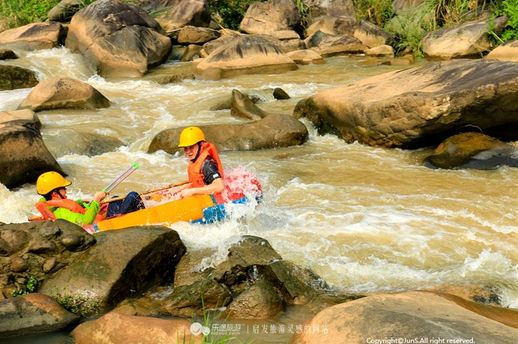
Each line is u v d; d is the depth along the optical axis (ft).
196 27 123.54
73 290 35.40
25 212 50.93
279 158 62.80
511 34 106.22
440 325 26.50
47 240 36.73
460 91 59.11
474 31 108.99
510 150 58.90
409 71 69.82
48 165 58.54
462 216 48.01
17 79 97.76
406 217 47.80
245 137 65.72
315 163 61.16
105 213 46.39
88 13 111.96
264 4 133.80
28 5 130.21
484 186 53.98
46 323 33.09
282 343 31.55
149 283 37.93
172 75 100.07
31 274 36.32
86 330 32.12
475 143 59.88
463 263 40.60
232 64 103.76
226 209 46.06
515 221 47.19
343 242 43.39
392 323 26.68
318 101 71.82
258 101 83.87
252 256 38.01
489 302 35.86
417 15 122.01
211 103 81.46
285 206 50.55
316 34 124.67
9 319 32.71
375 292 36.83
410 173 57.77
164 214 45.03
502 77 58.59
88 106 80.48
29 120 64.03
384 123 63.52
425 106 60.23
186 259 39.93
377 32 122.72
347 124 67.67
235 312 34.40
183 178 58.44
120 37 108.06
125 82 100.01
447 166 58.29
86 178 59.00
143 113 79.92
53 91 80.02
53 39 112.57
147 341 30.73
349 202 51.13
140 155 65.21
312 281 37.88
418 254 41.81
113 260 36.40
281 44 121.29
